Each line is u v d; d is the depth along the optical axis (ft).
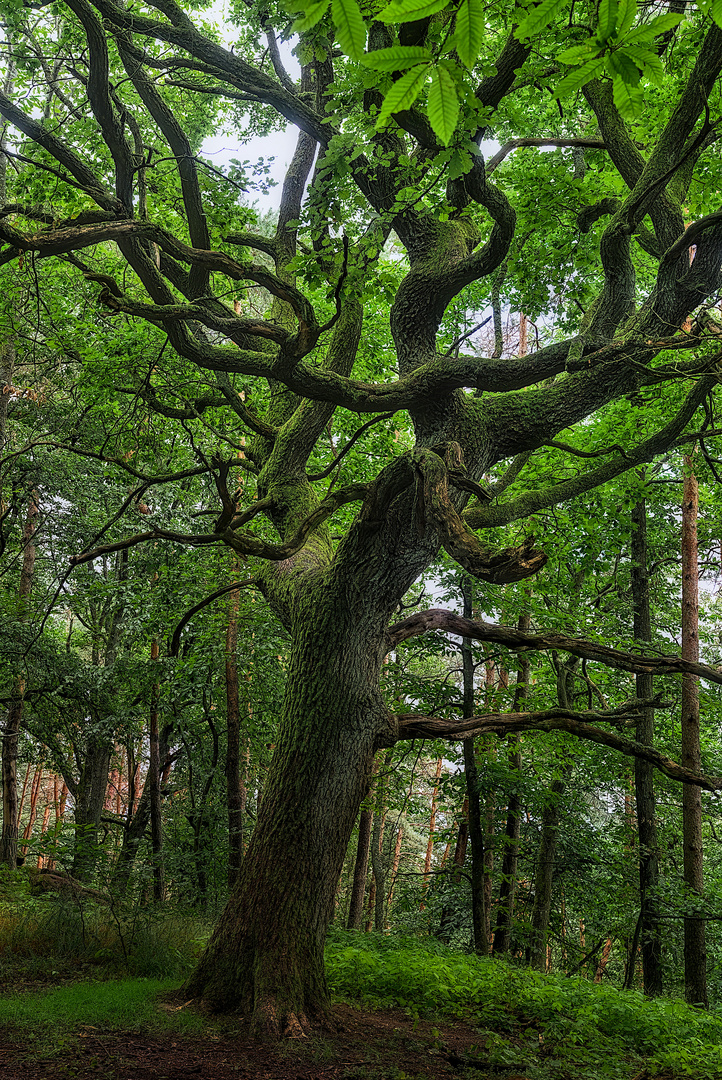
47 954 27.45
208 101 37.19
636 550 46.83
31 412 53.01
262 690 56.70
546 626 41.42
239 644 51.67
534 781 46.24
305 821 22.94
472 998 25.93
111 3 24.93
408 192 23.53
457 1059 19.42
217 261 23.45
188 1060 17.61
